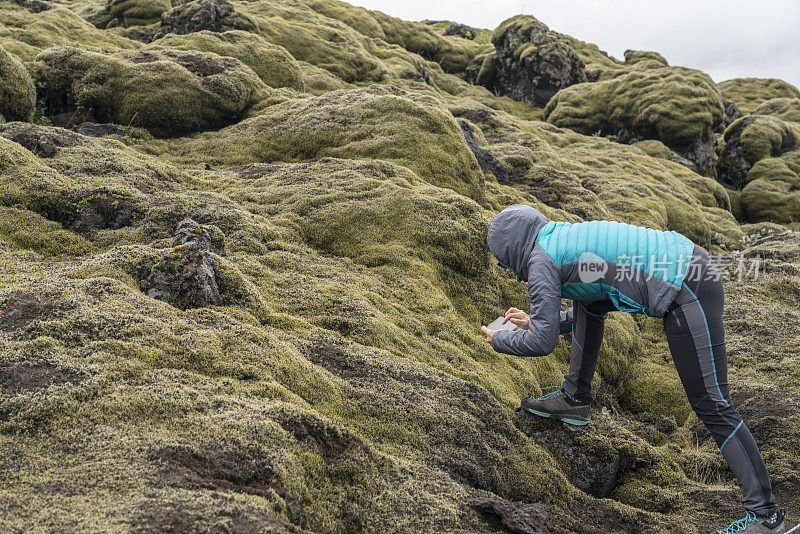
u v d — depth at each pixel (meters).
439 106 14.16
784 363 8.02
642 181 20.38
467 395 5.19
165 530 2.40
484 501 3.67
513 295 9.15
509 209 4.39
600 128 33.06
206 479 2.93
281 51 19.33
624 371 9.29
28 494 2.57
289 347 4.89
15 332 3.95
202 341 4.34
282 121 13.34
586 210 15.00
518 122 27.95
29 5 20.94
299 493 3.17
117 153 10.05
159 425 3.31
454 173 11.99
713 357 3.88
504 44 38.66
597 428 5.63
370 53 30.48
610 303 4.41
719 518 4.62
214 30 21.28
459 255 8.84
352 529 3.23
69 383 3.50
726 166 32.06
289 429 3.53
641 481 5.27
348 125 12.70
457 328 7.14
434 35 44.62
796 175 29.77
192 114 13.88
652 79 33.12
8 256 6.29
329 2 38.34
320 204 9.29
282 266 7.40
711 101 31.53
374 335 5.93
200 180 10.21
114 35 20.62
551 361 7.92
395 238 8.75
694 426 6.79
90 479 2.75
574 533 4.09
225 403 3.62
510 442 4.93
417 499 3.56
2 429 3.09
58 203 7.64
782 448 5.53
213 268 5.61
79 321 4.16
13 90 11.49
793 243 15.16
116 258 5.46
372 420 4.41
